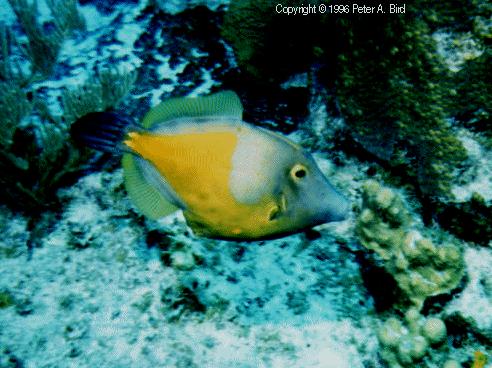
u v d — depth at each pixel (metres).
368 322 1.21
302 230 0.99
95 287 1.23
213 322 1.20
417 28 1.26
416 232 1.32
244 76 1.65
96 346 1.15
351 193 1.43
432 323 1.11
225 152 0.93
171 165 0.94
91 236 1.30
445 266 1.17
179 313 1.20
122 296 1.22
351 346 1.18
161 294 1.22
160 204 0.99
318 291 1.24
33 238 1.29
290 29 1.49
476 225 1.28
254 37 1.54
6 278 1.23
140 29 1.70
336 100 1.53
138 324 1.19
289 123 1.69
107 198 1.38
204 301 1.22
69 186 1.41
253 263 1.27
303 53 1.56
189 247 1.28
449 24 1.23
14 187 1.31
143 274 1.25
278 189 0.94
